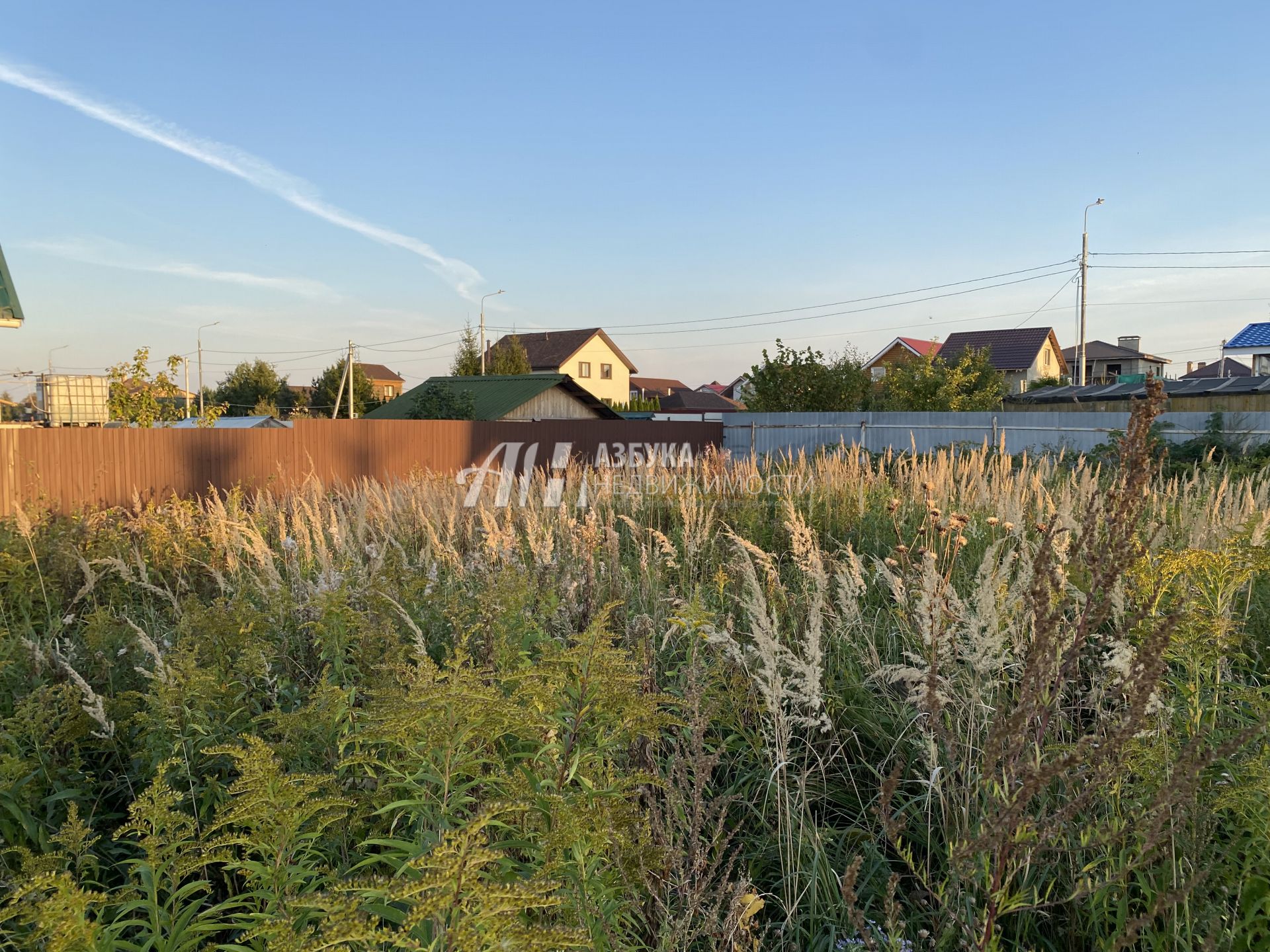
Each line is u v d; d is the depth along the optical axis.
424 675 2.16
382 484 14.37
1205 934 2.05
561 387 30.66
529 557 6.21
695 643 3.52
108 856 2.68
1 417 22.56
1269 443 17.11
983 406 30.95
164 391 19.58
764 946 2.49
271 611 4.09
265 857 1.94
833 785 3.30
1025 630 3.20
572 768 2.23
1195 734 2.45
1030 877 2.55
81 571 5.79
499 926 1.26
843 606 4.05
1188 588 2.89
